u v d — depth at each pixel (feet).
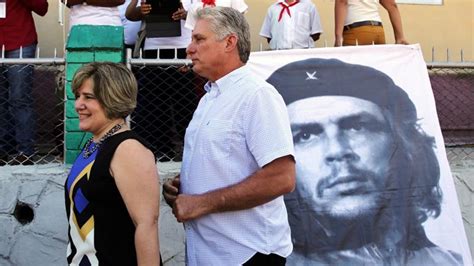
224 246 8.02
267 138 7.80
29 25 15.35
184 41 15.83
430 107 12.77
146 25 15.56
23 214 13.03
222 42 8.21
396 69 12.96
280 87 12.58
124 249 7.59
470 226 14.24
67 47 12.94
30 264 12.67
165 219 13.01
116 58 13.08
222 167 7.97
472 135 16.85
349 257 11.85
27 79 13.73
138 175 7.50
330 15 21.01
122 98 7.87
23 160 13.78
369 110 12.60
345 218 11.98
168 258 12.97
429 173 12.37
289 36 17.46
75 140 12.98
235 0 16.40
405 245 12.00
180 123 14.34
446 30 21.84
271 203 8.18
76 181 7.74
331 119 12.48
